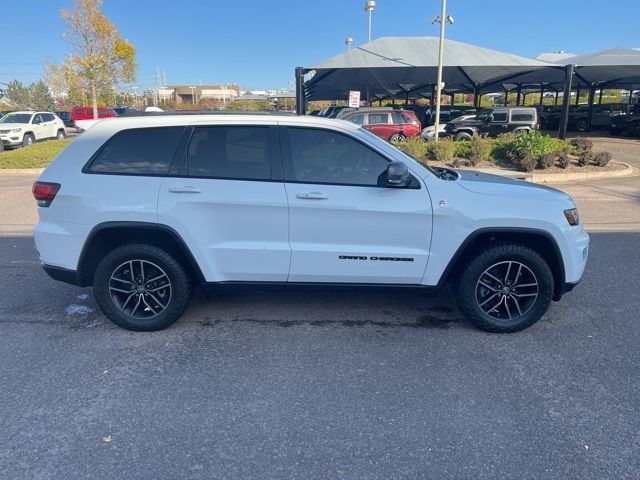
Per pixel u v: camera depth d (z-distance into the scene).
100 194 4.03
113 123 4.17
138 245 4.14
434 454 2.80
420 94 43.78
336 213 4.02
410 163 4.12
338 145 4.10
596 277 5.75
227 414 3.16
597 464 2.73
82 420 3.09
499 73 27.75
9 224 8.45
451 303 4.97
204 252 4.08
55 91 37.84
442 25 19.28
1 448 2.83
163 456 2.78
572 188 12.23
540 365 3.77
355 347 4.05
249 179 4.04
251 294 5.19
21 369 3.68
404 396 3.36
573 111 33.25
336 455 2.79
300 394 3.38
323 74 25.64
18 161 15.85
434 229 4.07
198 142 4.09
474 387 3.47
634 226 8.27
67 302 4.96
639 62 24.84
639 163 17.39
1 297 5.09
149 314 4.31
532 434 2.97
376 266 4.12
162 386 3.47
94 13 28.62
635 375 3.63
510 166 15.04
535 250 4.30
